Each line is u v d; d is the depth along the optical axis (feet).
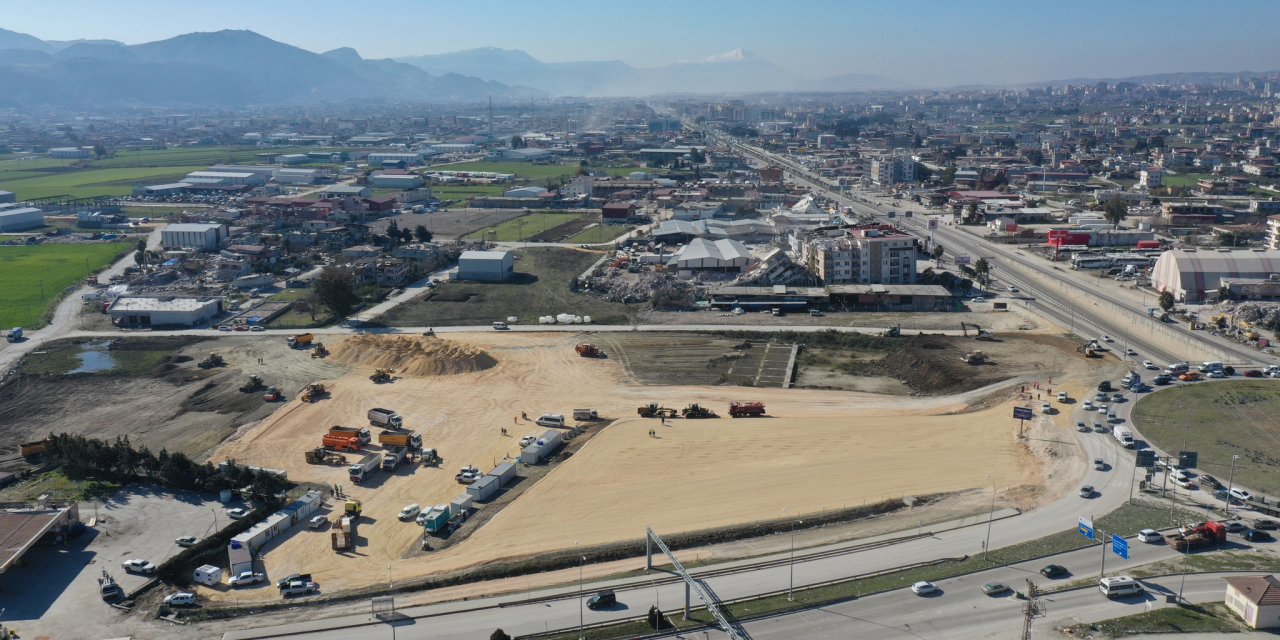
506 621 231.09
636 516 295.69
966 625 222.28
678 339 517.55
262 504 305.94
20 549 258.98
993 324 536.42
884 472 325.83
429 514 289.53
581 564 263.29
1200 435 346.54
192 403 413.39
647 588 246.47
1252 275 570.46
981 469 325.42
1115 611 226.79
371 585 254.68
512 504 306.35
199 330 540.93
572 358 481.05
